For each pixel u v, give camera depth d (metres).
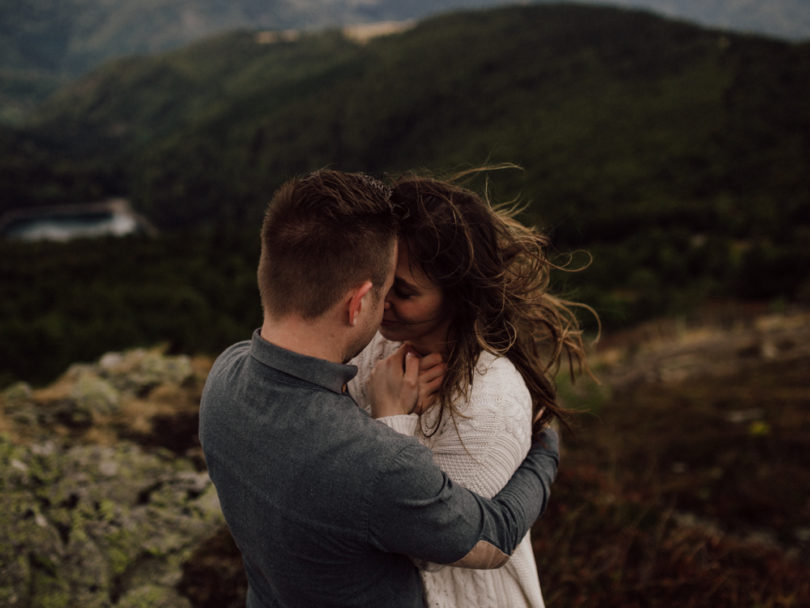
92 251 78.31
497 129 131.88
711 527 4.17
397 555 0.88
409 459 0.77
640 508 3.46
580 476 3.89
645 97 126.50
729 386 10.58
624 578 2.79
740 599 2.73
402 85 165.88
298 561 0.79
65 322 34.66
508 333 1.12
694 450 6.07
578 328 1.39
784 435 6.18
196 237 86.50
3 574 2.02
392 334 1.08
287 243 0.78
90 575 2.24
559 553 2.92
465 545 0.80
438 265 0.98
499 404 0.98
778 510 4.32
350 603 0.82
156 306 42.75
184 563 2.42
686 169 95.56
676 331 27.47
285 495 0.76
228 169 156.88
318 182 0.82
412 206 0.99
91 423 3.73
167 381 4.54
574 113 130.75
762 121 104.88
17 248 79.12
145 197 155.25
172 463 3.23
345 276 0.79
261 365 0.82
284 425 0.78
